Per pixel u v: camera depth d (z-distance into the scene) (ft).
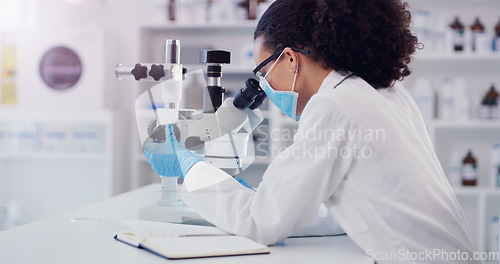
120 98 12.73
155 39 12.33
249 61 11.12
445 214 3.71
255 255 3.47
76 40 11.71
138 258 3.29
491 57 10.44
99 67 11.69
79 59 11.74
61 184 13.00
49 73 11.86
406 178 3.64
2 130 12.06
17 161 13.06
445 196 3.81
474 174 10.69
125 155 12.40
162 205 4.67
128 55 12.71
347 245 3.89
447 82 10.74
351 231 3.71
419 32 10.42
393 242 3.65
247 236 3.79
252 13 11.35
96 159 12.74
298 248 3.75
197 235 3.81
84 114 11.60
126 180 12.51
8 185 13.10
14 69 12.07
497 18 11.16
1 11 12.53
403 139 3.74
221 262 3.25
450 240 3.70
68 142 12.48
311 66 4.10
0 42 11.91
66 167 12.98
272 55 4.20
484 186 11.03
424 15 10.48
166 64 4.39
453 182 10.71
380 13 3.91
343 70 4.11
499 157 10.64
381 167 3.65
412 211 3.63
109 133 11.57
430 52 10.60
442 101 10.85
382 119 3.68
